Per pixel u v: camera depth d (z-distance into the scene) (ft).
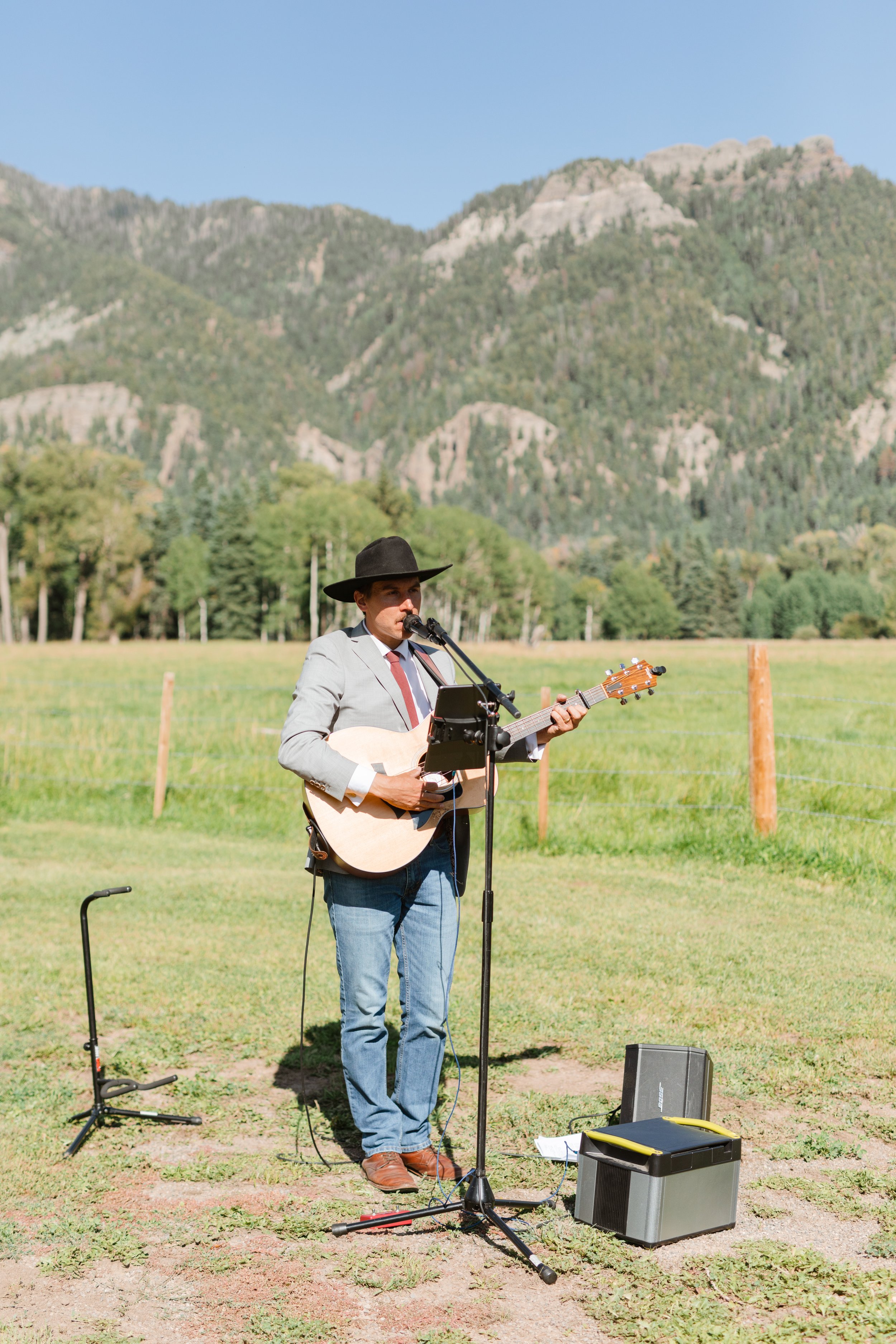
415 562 12.07
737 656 169.07
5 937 22.49
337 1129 13.37
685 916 24.09
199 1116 13.73
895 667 129.18
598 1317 9.05
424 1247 10.35
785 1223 10.75
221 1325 8.92
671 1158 10.21
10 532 351.46
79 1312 9.11
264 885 28.02
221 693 85.71
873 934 22.57
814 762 41.32
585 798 37.29
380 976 11.91
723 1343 8.57
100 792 41.29
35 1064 15.55
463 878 12.32
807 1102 13.89
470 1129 13.19
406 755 11.79
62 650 205.36
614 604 526.16
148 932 23.04
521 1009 17.62
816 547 637.71
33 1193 11.50
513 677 113.70
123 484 390.01
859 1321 8.87
